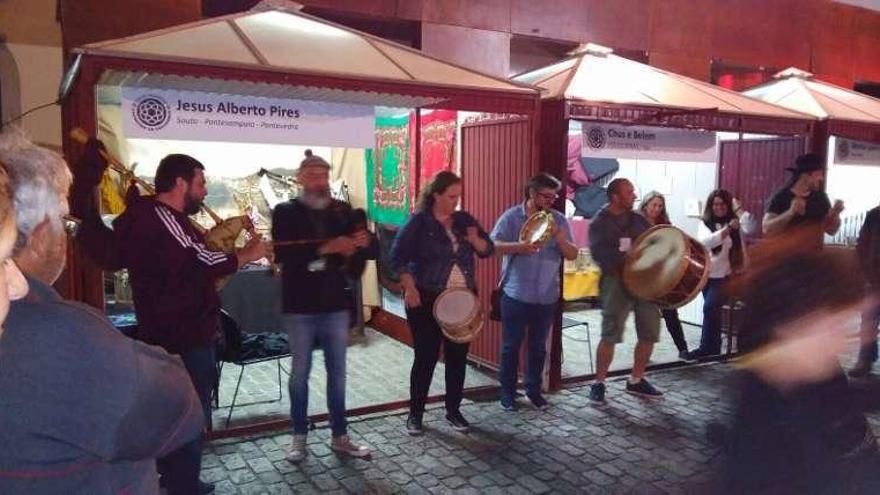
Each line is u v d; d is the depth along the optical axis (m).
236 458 3.92
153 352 1.29
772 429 1.81
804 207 2.65
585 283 8.41
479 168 5.62
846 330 1.85
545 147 4.91
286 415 4.67
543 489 3.57
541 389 4.96
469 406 4.83
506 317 4.66
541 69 5.71
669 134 5.53
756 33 8.21
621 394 5.11
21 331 1.09
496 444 4.16
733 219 5.97
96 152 3.07
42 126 4.86
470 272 4.20
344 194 7.03
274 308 6.20
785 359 1.82
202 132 3.82
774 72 8.66
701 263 4.36
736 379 1.93
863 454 1.86
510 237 4.61
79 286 3.58
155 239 2.91
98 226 3.01
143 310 2.97
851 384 1.90
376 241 3.88
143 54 3.27
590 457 3.97
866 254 3.76
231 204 6.63
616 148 5.29
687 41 7.70
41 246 1.29
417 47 6.20
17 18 4.73
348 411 4.61
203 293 3.04
